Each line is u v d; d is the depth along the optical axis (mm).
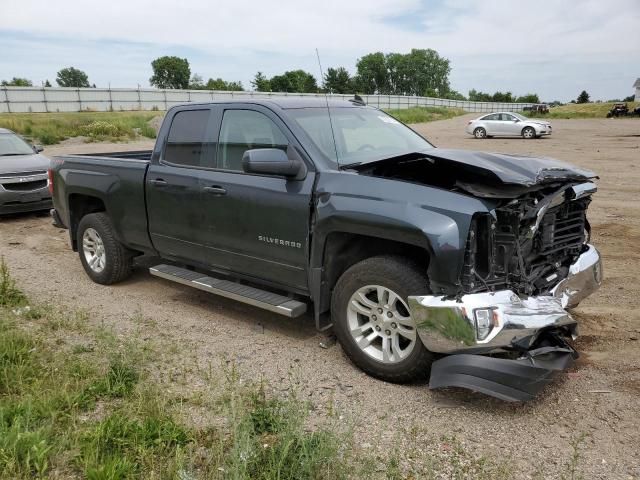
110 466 2844
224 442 3180
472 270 3486
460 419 3533
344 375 4137
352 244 4203
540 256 4031
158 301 5816
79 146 25500
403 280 3715
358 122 4969
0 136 11102
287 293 4844
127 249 6219
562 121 43312
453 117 60594
